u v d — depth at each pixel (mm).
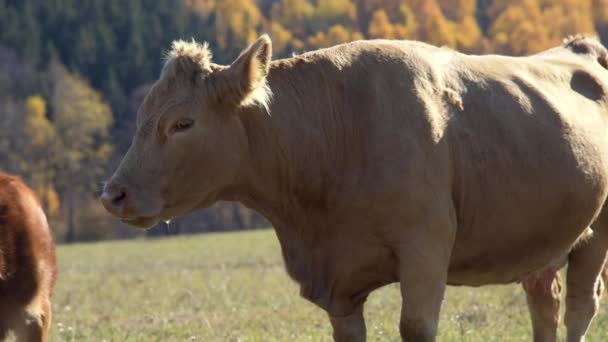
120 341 18844
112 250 80375
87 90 162250
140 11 193375
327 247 12039
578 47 15094
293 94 11945
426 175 11664
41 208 15062
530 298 15211
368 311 21656
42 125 147000
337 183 11836
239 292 29141
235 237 87562
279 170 11875
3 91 159875
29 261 14148
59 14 194125
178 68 11344
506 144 12391
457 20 142375
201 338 18500
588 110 13727
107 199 11086
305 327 19422
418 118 11805
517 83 13031
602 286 15211
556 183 12750
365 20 149500
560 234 13148
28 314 14234
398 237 11586
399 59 12211
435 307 11672
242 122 11578
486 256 12703
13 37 180500
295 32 156875
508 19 121188
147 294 31312
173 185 11258
